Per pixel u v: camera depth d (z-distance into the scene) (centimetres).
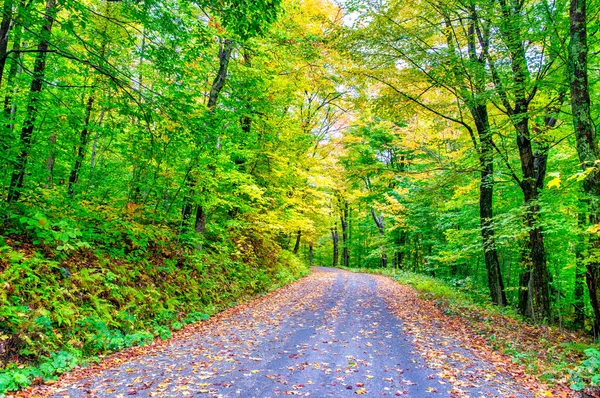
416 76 1084
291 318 962
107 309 693
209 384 484
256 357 612
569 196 956
